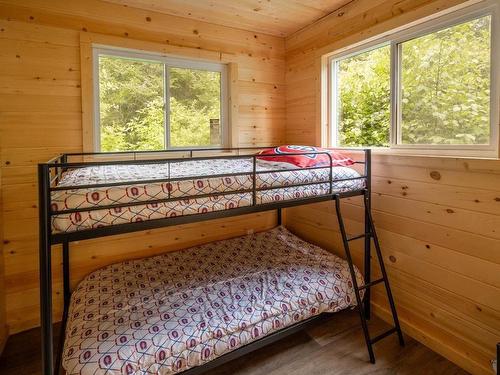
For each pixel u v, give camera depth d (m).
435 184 1.96
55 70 2.24
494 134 1.71
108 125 2.49
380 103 2.38
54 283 2.36
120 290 2.08
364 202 2.22
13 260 2.20
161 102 2.67
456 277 1.88
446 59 1.93
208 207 1.57
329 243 2.84
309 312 2.01
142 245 2.63
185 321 1.73
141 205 1.40
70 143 2.32
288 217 3.33
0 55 2.08
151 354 1.53
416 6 1.98
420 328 2.11
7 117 2.13
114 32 2.40
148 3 2.41
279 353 2.01
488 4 1.70
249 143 3.08
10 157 2.15
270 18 2.72
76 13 2.28
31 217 2.24
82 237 1.29
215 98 2.93
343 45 2.52
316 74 2.82
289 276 2.24
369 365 1.90
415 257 2.11
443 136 1.97
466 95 1.84
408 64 2.15
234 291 2.06
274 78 3.17
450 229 1.89
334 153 2.31
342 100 2.73
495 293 1.70
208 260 2.55
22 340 2.14
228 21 2.77
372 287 2.44
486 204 1.71
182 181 1.52
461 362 1.87
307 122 2.98
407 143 2.18
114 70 2.48
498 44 1.67
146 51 2.54
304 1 2.43
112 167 2.13
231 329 1.73
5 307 2.17
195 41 2.72
